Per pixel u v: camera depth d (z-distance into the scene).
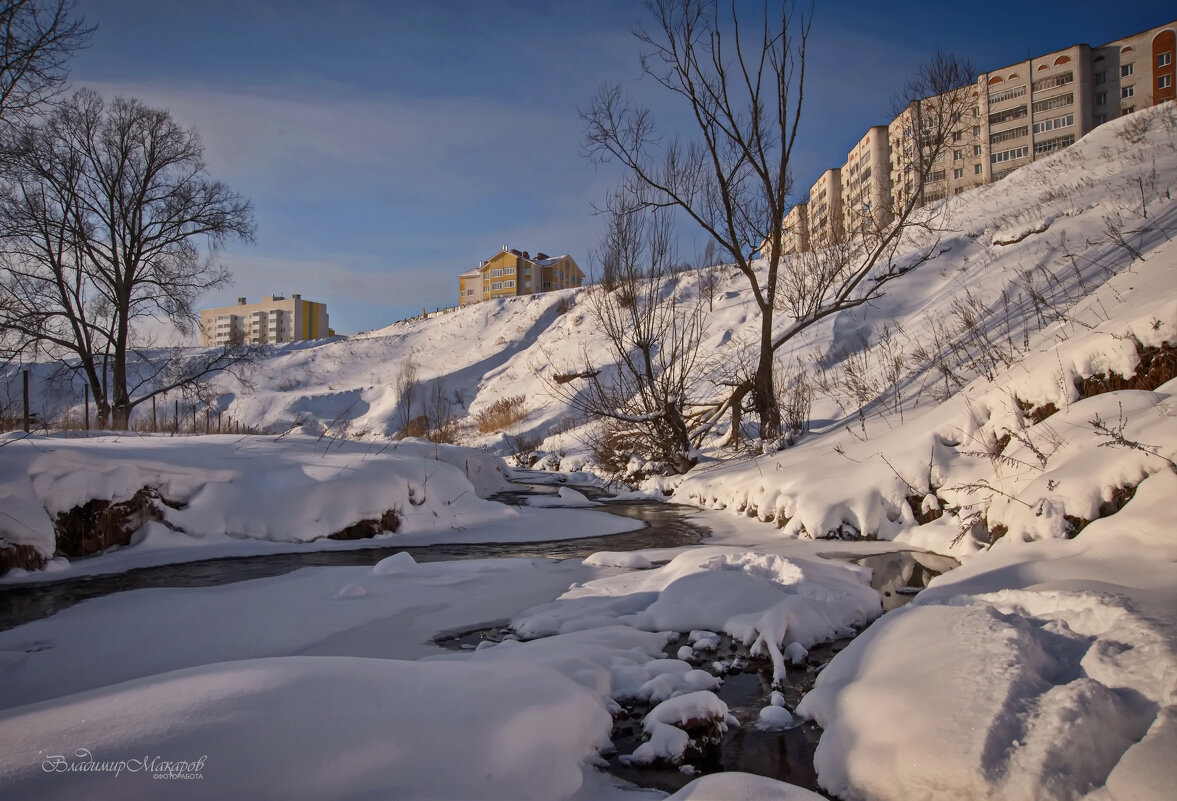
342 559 7.75
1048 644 3.23
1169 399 5.38
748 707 3.71
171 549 7.96
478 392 35.22
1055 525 5.25
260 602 5.56
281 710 2.53
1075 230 15.34
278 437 10.85
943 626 3.44
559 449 21.36
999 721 2.63
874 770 2.70
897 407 10.82
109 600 5.69
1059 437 6.12
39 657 4.32
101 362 22.92
